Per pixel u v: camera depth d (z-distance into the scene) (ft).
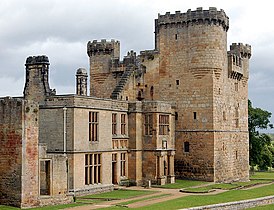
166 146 219.00
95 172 193.06
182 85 240.53
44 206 150.41
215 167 233.35
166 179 218.38
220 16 237.66
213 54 235.61
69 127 183.01
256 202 173.06
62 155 161.27
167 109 221.46
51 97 187.32
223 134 242.58
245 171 269.85
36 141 151.02
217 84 237.45
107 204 156.56
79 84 221.87
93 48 266.16
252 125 346.74
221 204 157.89
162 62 246.47
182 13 240.94
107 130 200.23
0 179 149.79
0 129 150.82
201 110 235.40
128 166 213.87
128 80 242.99
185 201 161.89
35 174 150.20
